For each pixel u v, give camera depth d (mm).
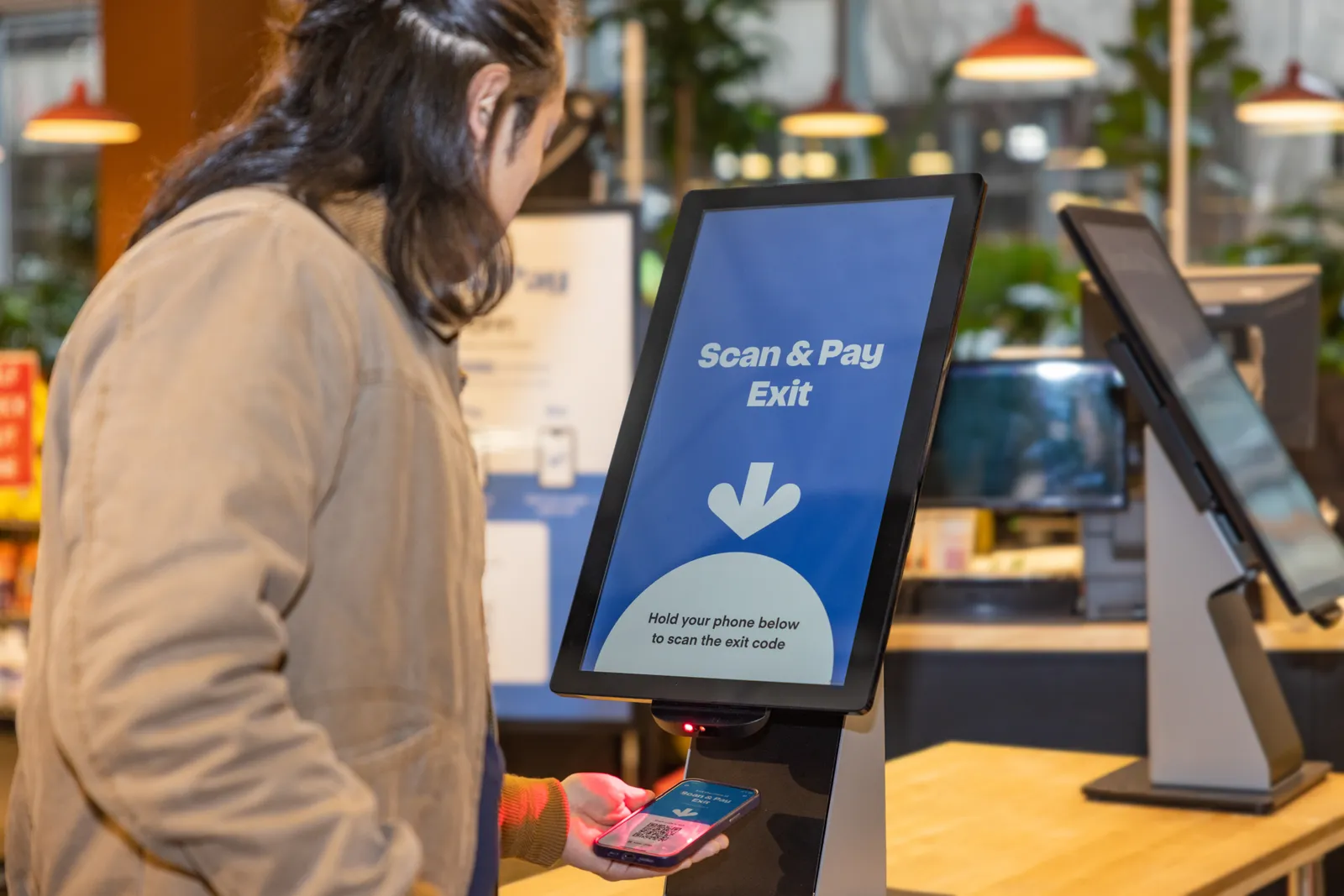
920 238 1295
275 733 879
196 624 852
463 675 1078
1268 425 2141
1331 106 6320
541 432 3357
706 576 1264
